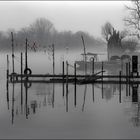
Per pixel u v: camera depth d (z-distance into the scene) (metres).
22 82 41.81
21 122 19.52
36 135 16.70
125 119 20.05
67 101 27.02
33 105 25.30
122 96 29.41
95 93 31.56
